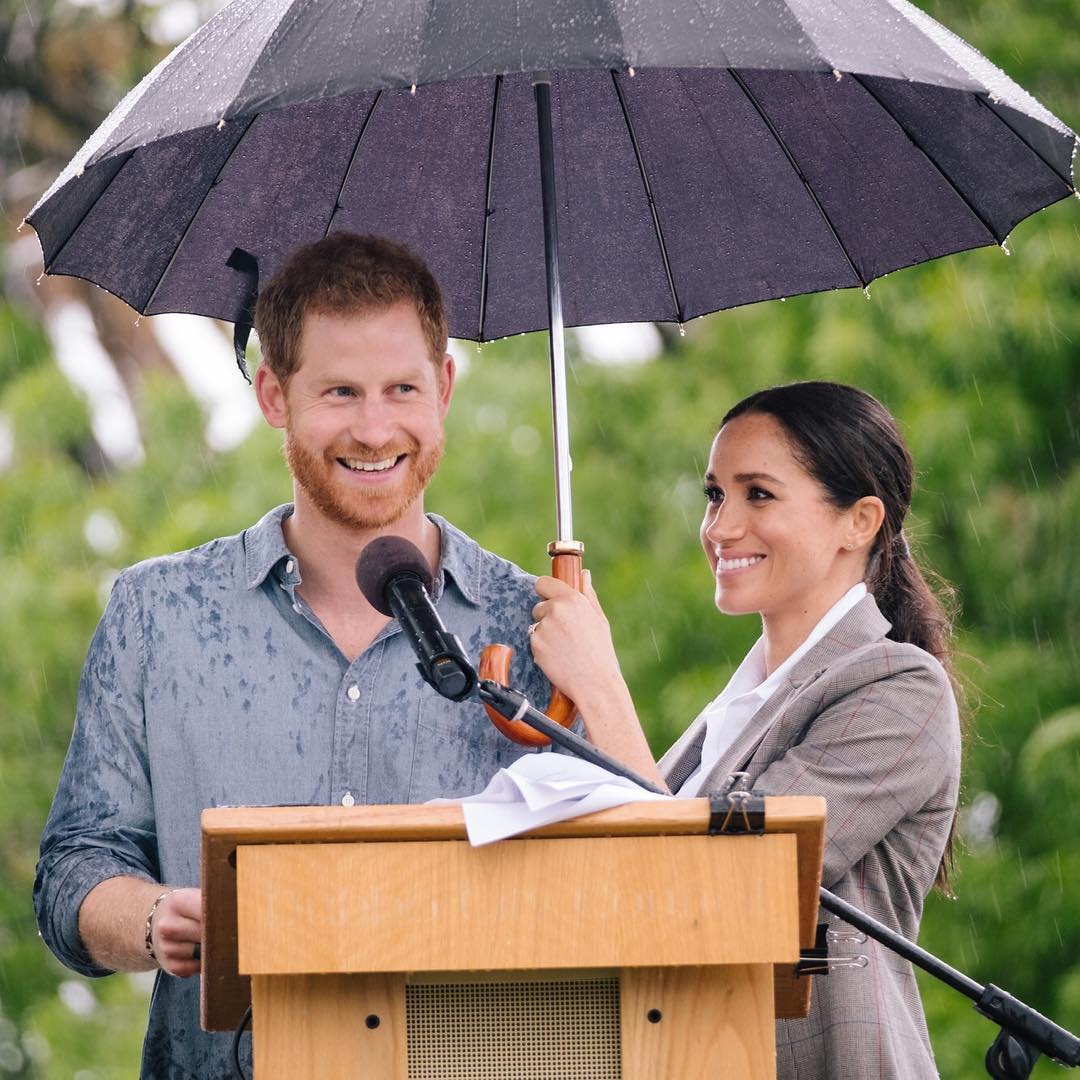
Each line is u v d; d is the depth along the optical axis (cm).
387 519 1251
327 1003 920
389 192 1428
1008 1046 1044
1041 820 2988
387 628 1284
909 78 1076
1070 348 3064
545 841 900
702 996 923
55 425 3659
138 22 4262
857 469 1469
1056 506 3048
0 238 4188
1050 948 2944
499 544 3155
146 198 1352
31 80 4256
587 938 896
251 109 1074
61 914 1210
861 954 1335
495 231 1449
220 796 1264
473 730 1278
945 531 3078
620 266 1462
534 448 3250
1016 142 1318
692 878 899
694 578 3119
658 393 3284
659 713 3050
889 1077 1294
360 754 1267
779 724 1398
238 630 1285
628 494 3212
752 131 1409
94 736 1278
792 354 3178
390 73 1066
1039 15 3241
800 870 923
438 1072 926
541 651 1238
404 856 898
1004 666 3027
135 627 1285
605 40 1053
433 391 1256
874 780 1359
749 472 1470
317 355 1234
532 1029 930
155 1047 1253
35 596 3481
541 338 3378
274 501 3328
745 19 1065
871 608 1454
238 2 1166
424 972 927
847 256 1439
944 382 3073
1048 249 3075
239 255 1403
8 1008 3569
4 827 3484
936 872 1427
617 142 1430
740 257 1453
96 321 4309
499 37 1063
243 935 892
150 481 3603
